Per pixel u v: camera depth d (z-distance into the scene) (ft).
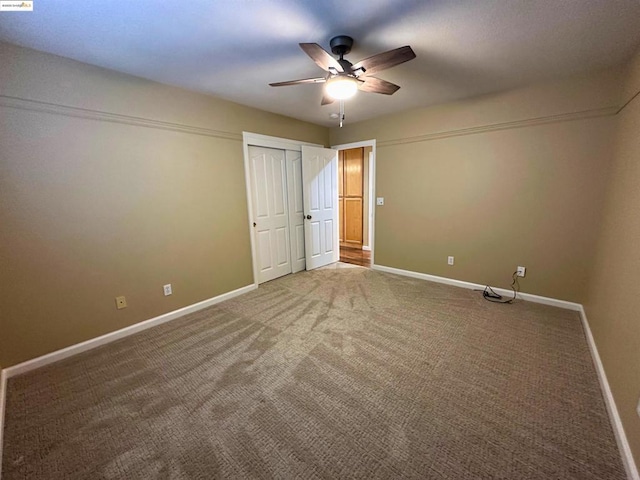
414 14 5.29
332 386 6.01
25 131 6.36
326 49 6.56
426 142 11.69
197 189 9.70
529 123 9.25
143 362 7.00
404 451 4.50
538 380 6.04
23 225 6.49
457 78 8.48
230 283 11.04
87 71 7.12
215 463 4.39
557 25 5.69
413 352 7.15
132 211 8.20
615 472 4.11
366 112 12.20
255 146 11.70
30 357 6.81
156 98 8.44
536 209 9.52
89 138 7.27
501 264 10.52
